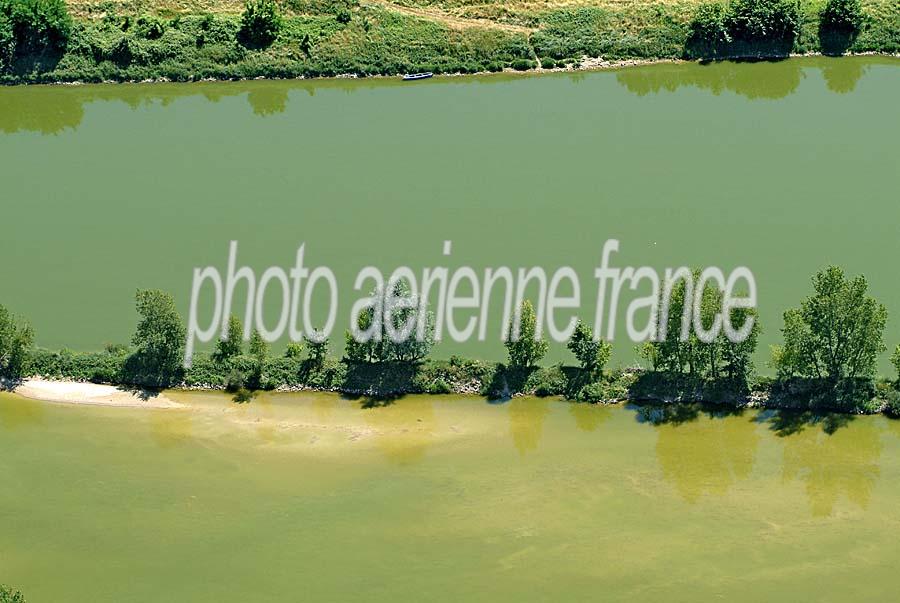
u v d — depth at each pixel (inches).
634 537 3506.4
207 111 5782.5
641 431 3880.4
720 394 3941.9
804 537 3484.3
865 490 3636.8
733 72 5812.0
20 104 5895.7
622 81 5812.0
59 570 3469.5
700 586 3336.6
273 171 5251.0
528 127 5472.4
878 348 3853.3
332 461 3809.1
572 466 3762.3
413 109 5679.1
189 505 3668.8
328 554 3484.3
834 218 4751.5
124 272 4653.1
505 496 3661.4
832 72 5782.5
